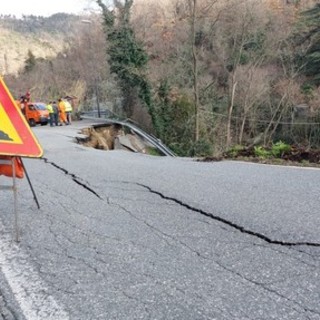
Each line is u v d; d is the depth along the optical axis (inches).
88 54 1727.4
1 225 189.9
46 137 748.6
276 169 327.6
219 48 1293.1
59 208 217.9
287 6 1454.2
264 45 1279.5
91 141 866.8
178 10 1267.2
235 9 1106.7
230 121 1230.3
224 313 107.8
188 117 1111.0
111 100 1365.7
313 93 1352.1
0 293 123.6
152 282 126.3
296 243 156.3
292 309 109.0
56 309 112.8
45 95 1967.3
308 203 212.1
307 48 1389.0
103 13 1146.0
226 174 308.0
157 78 1159.0
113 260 144.3
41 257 149.9
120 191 255.3
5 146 167.8
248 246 154.9
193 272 132.7
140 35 1294.3
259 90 1318.9
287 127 1395.2
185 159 438.6
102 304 114.3
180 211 205.6
